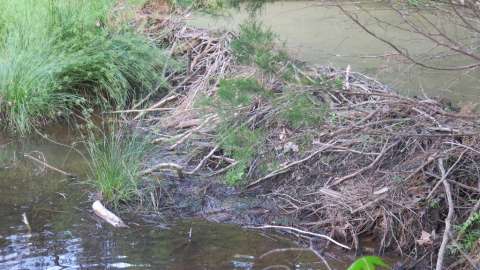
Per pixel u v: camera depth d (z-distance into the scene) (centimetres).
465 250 401
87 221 457
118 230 446
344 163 491
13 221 454
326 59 704
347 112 510
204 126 566
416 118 480
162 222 460
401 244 428
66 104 644
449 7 502
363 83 579
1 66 630
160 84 664
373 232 443
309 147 507
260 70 499
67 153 566
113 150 540
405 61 537
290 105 457
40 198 489
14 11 689
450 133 461
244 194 496
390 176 459
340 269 404
